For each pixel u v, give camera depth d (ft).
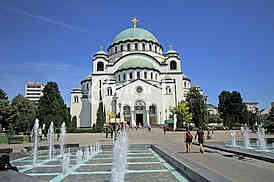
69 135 151.53
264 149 56.08
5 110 172.65
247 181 24.25
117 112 207.51
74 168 36.47
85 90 273.33
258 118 276.21
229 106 241.55
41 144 79.87
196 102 180.45
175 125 172.96
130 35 262.47
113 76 239.50
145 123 206.08
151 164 38.75
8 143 85.15
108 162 42.57
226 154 48.26
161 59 266.57
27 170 35.22
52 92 176.04
